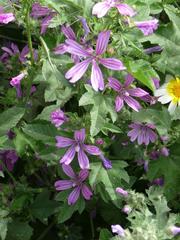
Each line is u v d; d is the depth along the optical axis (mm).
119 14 256
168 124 297
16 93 312
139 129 307
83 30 271
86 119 280
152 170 312
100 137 297
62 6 257
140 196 268
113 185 283
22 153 292
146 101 310
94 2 259
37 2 276
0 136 276
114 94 281
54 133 285
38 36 289
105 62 262
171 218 268
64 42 289
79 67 260
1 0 278
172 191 309
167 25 311
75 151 280
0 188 311
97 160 290
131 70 262
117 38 265
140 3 276
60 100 288
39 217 309
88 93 261
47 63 277
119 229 248
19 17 279
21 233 303
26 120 314
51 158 289
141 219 260
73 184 293
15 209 303
